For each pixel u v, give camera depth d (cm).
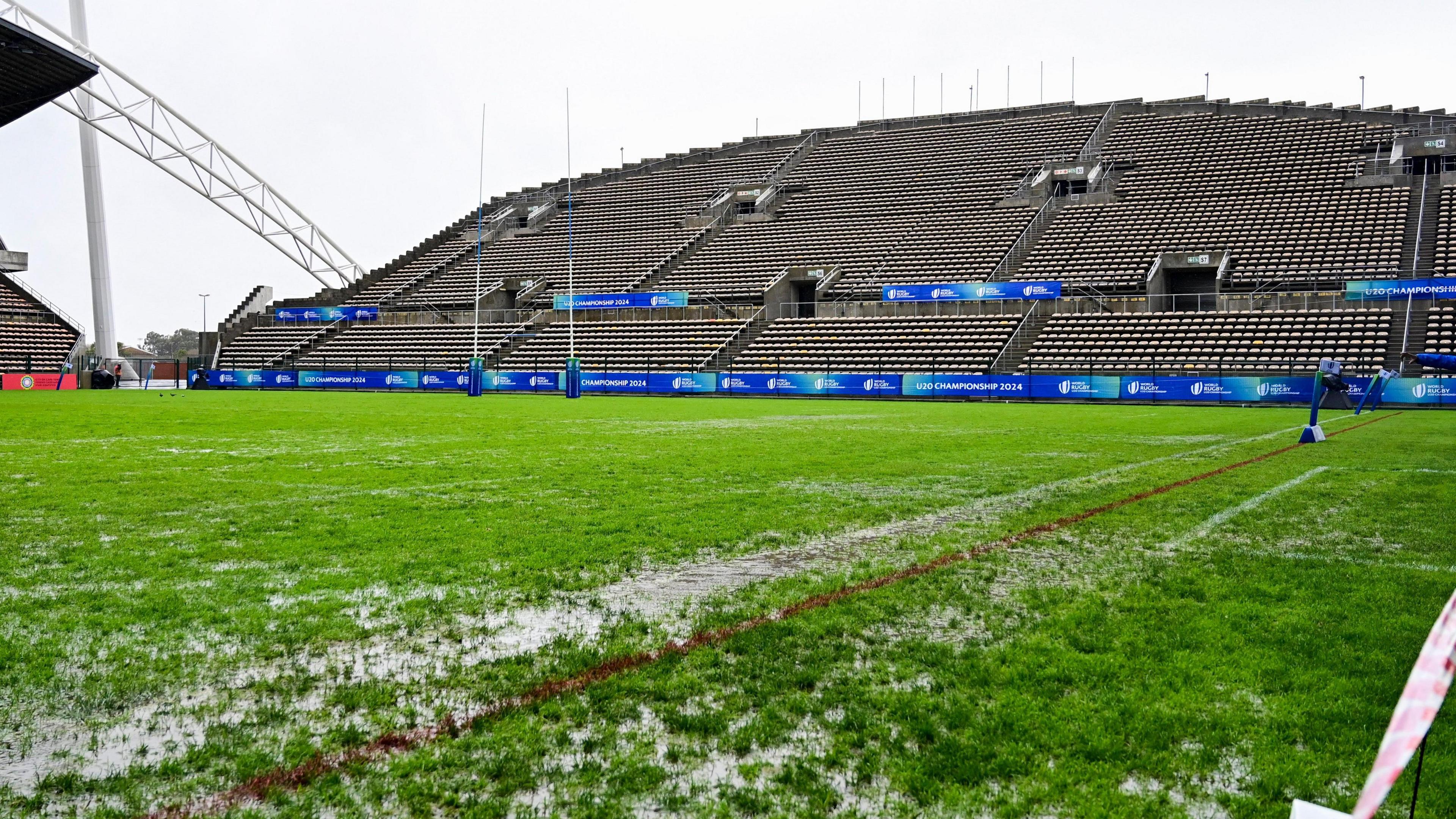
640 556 679
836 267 4875
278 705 396
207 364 5394
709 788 322
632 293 4791
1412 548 703
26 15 4762
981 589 583
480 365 4081
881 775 331
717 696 404
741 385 4169
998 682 418
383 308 5419
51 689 414
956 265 4656
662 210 6078
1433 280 3550
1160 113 5878
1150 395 3469
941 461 1324
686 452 1459
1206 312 3894
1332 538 742
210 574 623
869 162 6112
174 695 407
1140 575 620
